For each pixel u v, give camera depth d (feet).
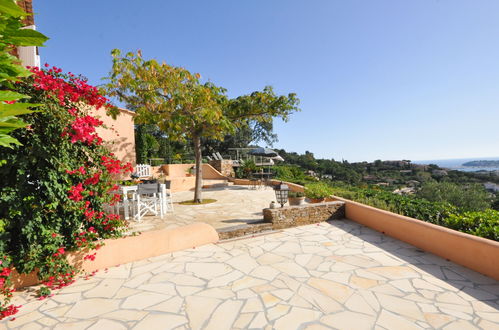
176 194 40.27
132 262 14.35
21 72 4.23
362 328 8.68
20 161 10.57
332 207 23.40
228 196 36.29
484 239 12.89
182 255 15.34
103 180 13.29
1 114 3.15
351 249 16.14
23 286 11.64
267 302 10.30
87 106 13.38
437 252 15.12
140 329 8.75
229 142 96.78
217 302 10.34
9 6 3.09
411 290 11.14
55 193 11.62
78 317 9.46
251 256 15.10
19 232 11.02
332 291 11.10
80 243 12.57
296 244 17.12
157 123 27.96
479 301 10.25
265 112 33.30
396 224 18.29
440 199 34.50
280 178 54.70
